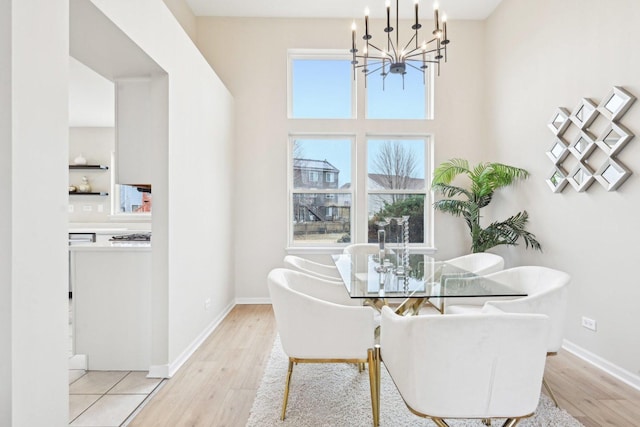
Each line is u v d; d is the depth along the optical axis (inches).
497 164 143.2
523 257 143.8
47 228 55.4
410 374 55.4
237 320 147.9
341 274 96.3
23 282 51.1
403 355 56.7
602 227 103.8
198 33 173.3
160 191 98.3
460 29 176.2
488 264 119.5
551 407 80.9
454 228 176.2
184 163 109.9
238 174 173.5
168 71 98.9
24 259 51.3
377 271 100.6
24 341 51.3
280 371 99.7
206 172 130.2
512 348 52.5
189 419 77.4
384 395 85.9
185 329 110.4
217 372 100.4
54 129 56.7
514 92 149.7
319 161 180.7
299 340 75.1
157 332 97.8
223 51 173.3
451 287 81.8
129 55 88.0
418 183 181.9
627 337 95.5
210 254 135.0
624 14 95.9
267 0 161.2
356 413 78.2
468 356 52.7
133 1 80.9
